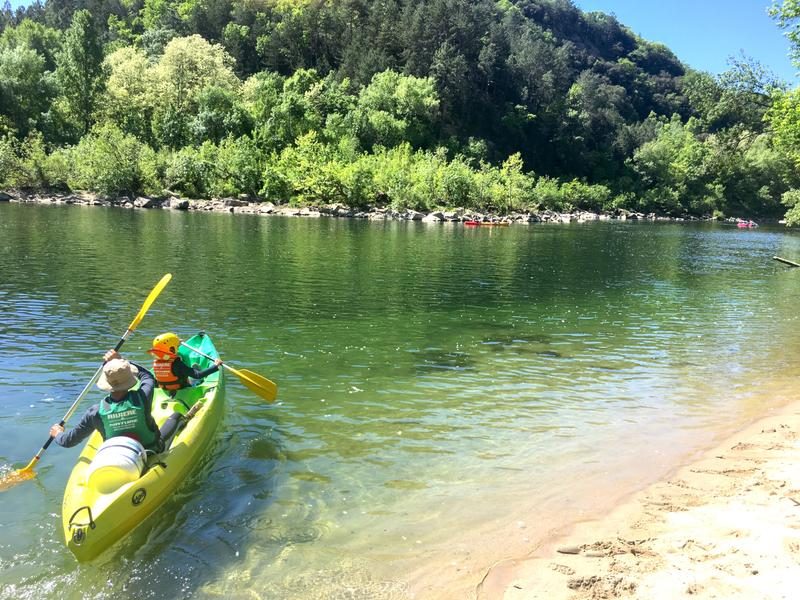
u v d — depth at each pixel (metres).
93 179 47.12
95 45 58.72
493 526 4.78
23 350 9.09
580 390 8.30
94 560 4.34
